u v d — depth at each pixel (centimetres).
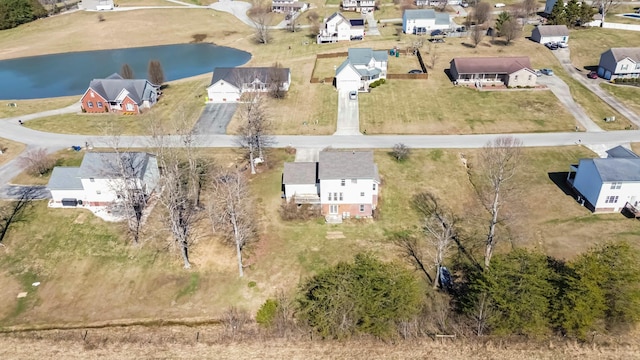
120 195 6203
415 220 6316
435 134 8269
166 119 9025
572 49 11844
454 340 4544
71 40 14762
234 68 10006
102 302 5209
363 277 4769
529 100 9319
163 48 14338
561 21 12912
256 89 9425
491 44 12412
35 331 4853
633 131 8175
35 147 8056
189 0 18012
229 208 5494
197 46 14375
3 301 5238
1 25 15288
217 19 16175
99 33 15075
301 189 6544
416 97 9631
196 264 5659
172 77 11919
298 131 8500
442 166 7331
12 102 10088
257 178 7131
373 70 10288
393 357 4403
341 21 13150
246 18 16338
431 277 5403
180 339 4706
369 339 4581
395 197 6712
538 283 4466
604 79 10244
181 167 7331
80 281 5484
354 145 7969
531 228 6125
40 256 5812
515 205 6519
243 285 5375
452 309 4925
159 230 6131
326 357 4431
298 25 15250
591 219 6222
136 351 4588
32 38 14900
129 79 10081
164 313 5050
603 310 4375
